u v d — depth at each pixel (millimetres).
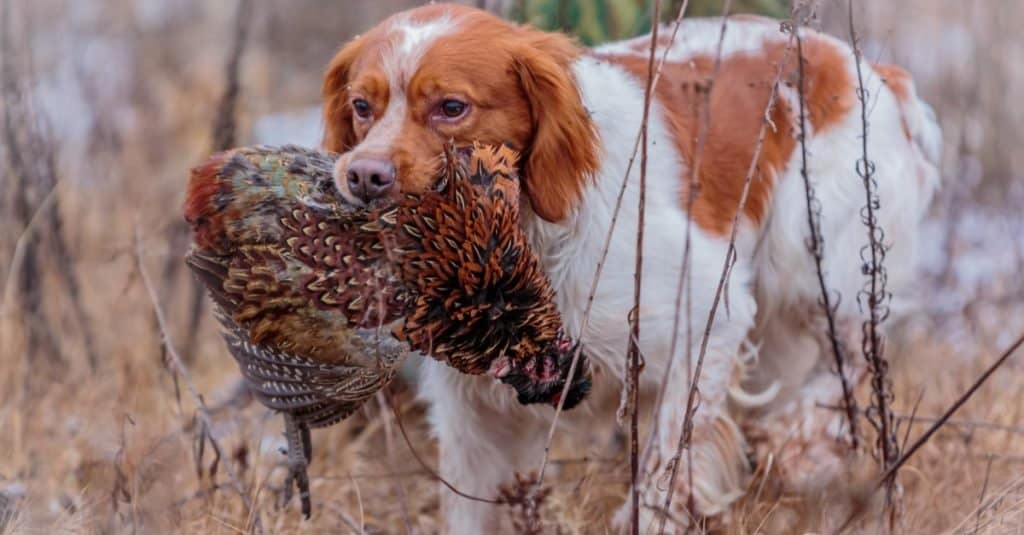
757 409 6133
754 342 6035
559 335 4402
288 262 4199
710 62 5738
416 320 4188
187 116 10656
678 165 5223
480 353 4293
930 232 9070
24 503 5305
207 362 7301
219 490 5547
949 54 10133
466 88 4586
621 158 5016
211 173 4316
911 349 7113
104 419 6184
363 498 5953
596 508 5730
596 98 5051
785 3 6820
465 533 5461
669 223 5078
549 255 4934
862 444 5547
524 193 4824
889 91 6113
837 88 5898
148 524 5102
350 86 4754
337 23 13688
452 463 5457
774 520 5324
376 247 4176
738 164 5508
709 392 5211
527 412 5340
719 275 5199
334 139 5039
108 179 9148
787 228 5738
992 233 8992
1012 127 9844
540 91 4695
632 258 4973
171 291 7625
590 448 6305
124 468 5512
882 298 5391
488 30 4730
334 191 4309
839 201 5824
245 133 9891
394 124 4578
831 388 5980
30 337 6918
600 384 5172
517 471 5520
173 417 6176
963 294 8008
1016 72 10453
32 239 7098
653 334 5031
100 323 7453
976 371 6871
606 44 5949
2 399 6574
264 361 4414
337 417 4551
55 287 7438
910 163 6133
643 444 5305
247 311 4293
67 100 10742
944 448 5828
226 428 6473
